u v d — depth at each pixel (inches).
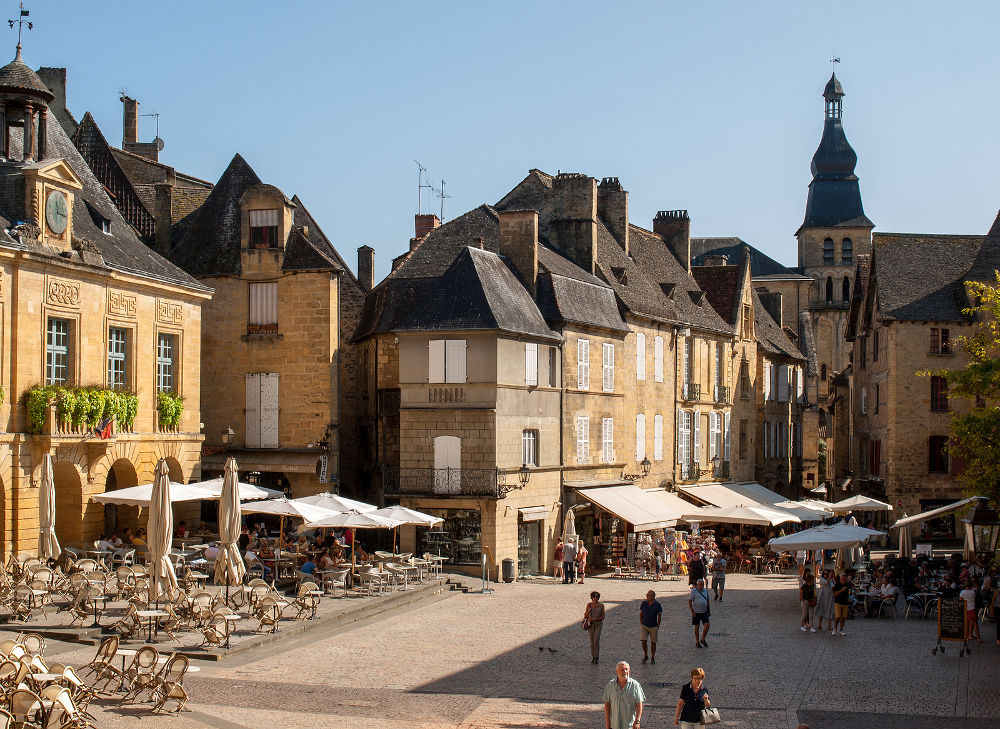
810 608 1143.6
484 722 717.3
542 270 1708.9
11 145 1259.2
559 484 1665.8
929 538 2123.5
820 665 936.3
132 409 1299.2
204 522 1610.5
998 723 738.8
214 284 1657.2
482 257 1588.3
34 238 1184.8
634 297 1964.8
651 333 2014.0
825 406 3538.4
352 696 776.3
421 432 1519.4
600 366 1811.0
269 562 1254.3
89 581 944.3
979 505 1286.9
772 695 819.4
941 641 999.6
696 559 1224.2
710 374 2281.0
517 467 1547.7
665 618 1215.6
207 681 800.9
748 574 1793.8
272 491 1330.0
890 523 2133.4
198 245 1684.3
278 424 1638.8
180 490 1202.6
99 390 1232.8
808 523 2161.7
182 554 1148.5
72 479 1235.2
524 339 1568.7
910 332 2144.4
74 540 1232.8
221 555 1031.6
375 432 1736.0
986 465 1182.3
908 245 2244.1
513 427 1540.4
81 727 595.8
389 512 1268.5
